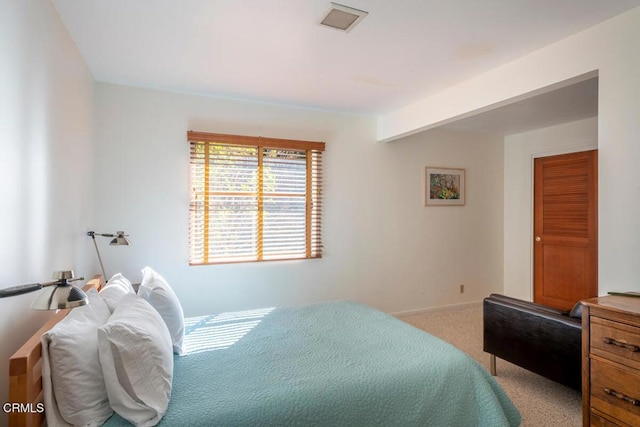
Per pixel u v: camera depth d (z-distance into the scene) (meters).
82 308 1.53
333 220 3.95
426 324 4.01
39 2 1.66
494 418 1.62
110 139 3.04
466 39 2.24
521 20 2.01
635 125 1.87
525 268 4.77
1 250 1.28
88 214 2.75
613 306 1.71
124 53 2.47
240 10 1.92
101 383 1.30
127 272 3.10
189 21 2.04
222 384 1.47
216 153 3.39
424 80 2.94
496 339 2.66
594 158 4.04
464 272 4.76
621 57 1.93
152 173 3.17
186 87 3.16
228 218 3.45
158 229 3.20
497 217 4.99
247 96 3.40
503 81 2.63
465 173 4.76
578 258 4.21
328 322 2.29
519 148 4.85
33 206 1.59
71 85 2.23
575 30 2.11
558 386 2.62
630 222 1.88
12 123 1.37
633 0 1.81
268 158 3.62
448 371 1.66
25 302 1.52
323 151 3.88
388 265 4.27
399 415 1.50
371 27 2.10
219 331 2.14
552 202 4.48
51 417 1.20
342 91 3.24
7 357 1.33
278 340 1.97
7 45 1.33
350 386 1.48
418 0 1.82
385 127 4.07
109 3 1.86
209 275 3.38
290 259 3.71
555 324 2.25
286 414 1.33
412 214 4.40
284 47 2.37
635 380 1.61
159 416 1.24
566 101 3.44
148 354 1.32
